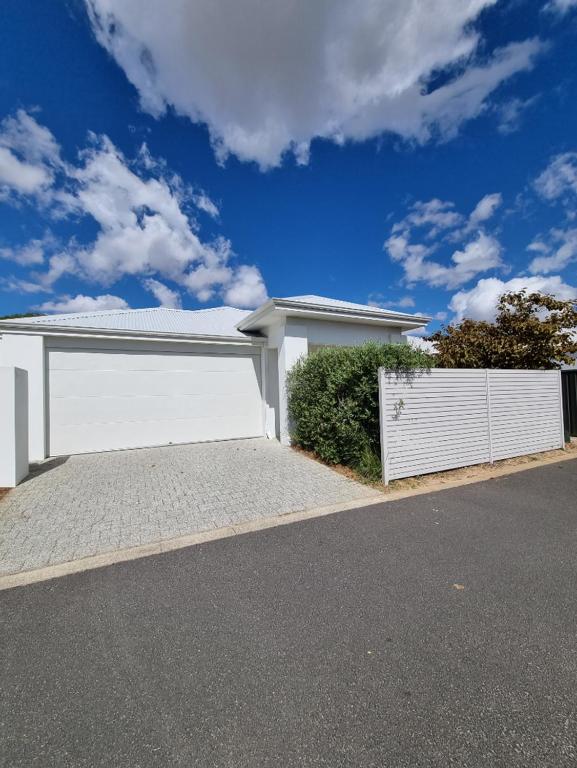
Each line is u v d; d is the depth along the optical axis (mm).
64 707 1893
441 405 6688
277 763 1565
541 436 8258
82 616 2705
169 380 9352
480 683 1996
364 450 6633
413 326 10844
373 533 4148
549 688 1952
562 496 5418
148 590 3047
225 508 4996
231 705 1886
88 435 8531
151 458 7930
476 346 9867
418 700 1889
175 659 2238
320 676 2074
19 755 1624
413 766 1537
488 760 1559
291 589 3020
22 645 2393
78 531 4266
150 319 11008
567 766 1528
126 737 1713
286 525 4426
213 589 3043
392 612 2678
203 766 1560
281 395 9266
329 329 9875
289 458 7848
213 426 9836
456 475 6621
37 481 6273
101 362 8695
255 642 2383
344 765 1550
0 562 3561
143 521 4555
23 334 7910
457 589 2977
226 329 10641
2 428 5938
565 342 9766
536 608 2701
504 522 4434
